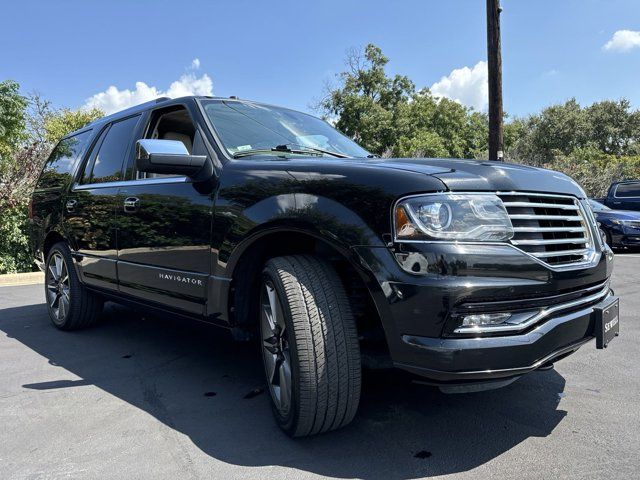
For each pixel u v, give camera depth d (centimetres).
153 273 332
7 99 1764
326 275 237
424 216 203
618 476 212
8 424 272
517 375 211
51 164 514
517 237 213
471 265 198
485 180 216
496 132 994
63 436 257
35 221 502
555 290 215
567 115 4412
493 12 978
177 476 217
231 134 321
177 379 338
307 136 362
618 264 923
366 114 3531
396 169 223
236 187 273
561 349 220
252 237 257
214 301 282
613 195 1473
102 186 398
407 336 204
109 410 289
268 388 265
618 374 339
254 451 238
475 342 197
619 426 260
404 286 202
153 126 373
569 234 239
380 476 215
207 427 265
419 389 314
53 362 378
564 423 264
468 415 276
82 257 419
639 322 479
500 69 987
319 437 251
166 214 318
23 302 627
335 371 225
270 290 253
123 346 418
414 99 3800
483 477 213
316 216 229
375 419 271
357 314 248
